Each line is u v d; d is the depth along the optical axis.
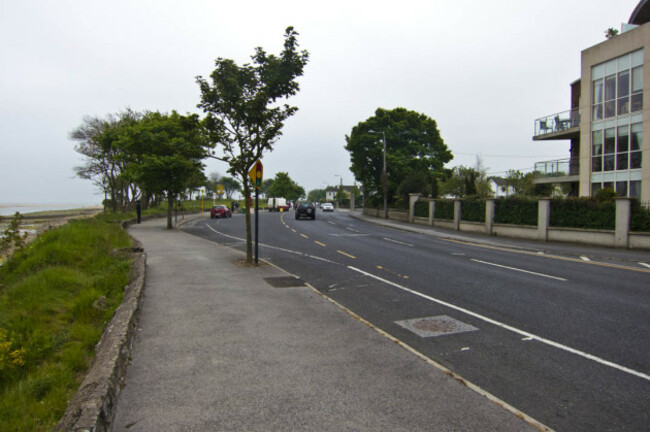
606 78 23.56
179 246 16.23
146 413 3.57
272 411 3.62
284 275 10.23
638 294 8.68
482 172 44.72
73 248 11.66
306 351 5.09
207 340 5.44
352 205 76.00
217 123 11.82
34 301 6.80
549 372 4.70
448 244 19.73
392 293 8.74
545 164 30.75
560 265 12.87
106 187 37.47
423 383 4.24
